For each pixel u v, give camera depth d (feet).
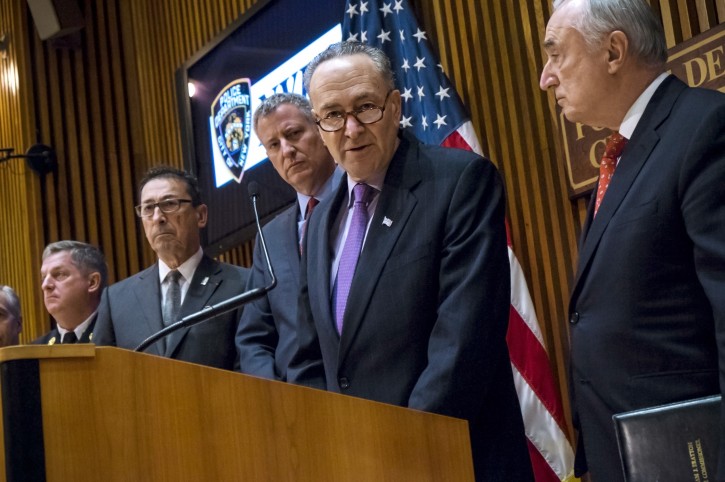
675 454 4.83
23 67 17.13
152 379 3.99
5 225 17.29
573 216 10.07
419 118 11.00
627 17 5.82
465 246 5.90
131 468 3.85
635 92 5.86
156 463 3.91
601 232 5.60
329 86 6.44
